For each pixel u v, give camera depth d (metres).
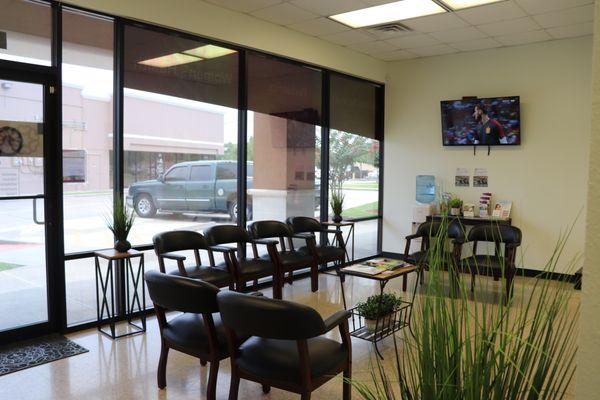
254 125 5.62
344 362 2.67
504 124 6.43
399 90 7.45
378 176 7.65
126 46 4.36
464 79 6.87
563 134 6.13
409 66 7.34
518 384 0.90
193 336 2.87
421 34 5.99
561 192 6.17
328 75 6.62
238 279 4.46
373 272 4.05
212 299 2.67
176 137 4.83
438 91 7.10
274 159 5.91
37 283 3.97
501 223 5.94
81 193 4.16
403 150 7.45
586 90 5.95
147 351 3.73
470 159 6.84
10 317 3.85
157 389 3.11
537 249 6.35
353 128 7.14
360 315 3.82
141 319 4.41
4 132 3.71
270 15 5.32
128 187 4.45
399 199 7.52
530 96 6.36
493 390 0.91
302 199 6.36
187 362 3.53
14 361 3.50
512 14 5.18
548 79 6.22
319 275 6.38
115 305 4.36
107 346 3.81
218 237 4.80
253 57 5.58
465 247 5.79
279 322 2.29
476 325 1.00
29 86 3.83
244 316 2.38
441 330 0.98
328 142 6.67
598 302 0.63
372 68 7.22
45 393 3.04
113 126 4.34
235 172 5.46
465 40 6.23
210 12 4.93
